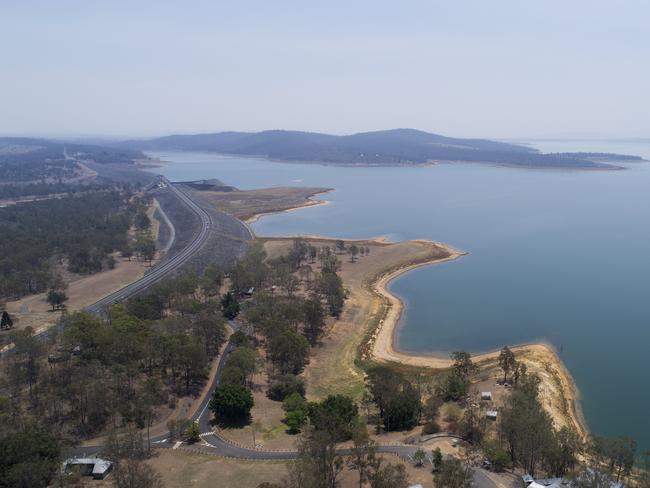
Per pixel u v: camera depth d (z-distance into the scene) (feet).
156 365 612.70
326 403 504.02
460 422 491.31
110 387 531.50
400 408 506.89
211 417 527.81
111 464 411.75
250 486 396.37
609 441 444.14
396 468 389.60
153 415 520.83
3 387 541.34
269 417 529.45
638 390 639.35
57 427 482.69
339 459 400.26
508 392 576.20
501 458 425.69
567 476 389.39
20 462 383.86
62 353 605.31
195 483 402.52
